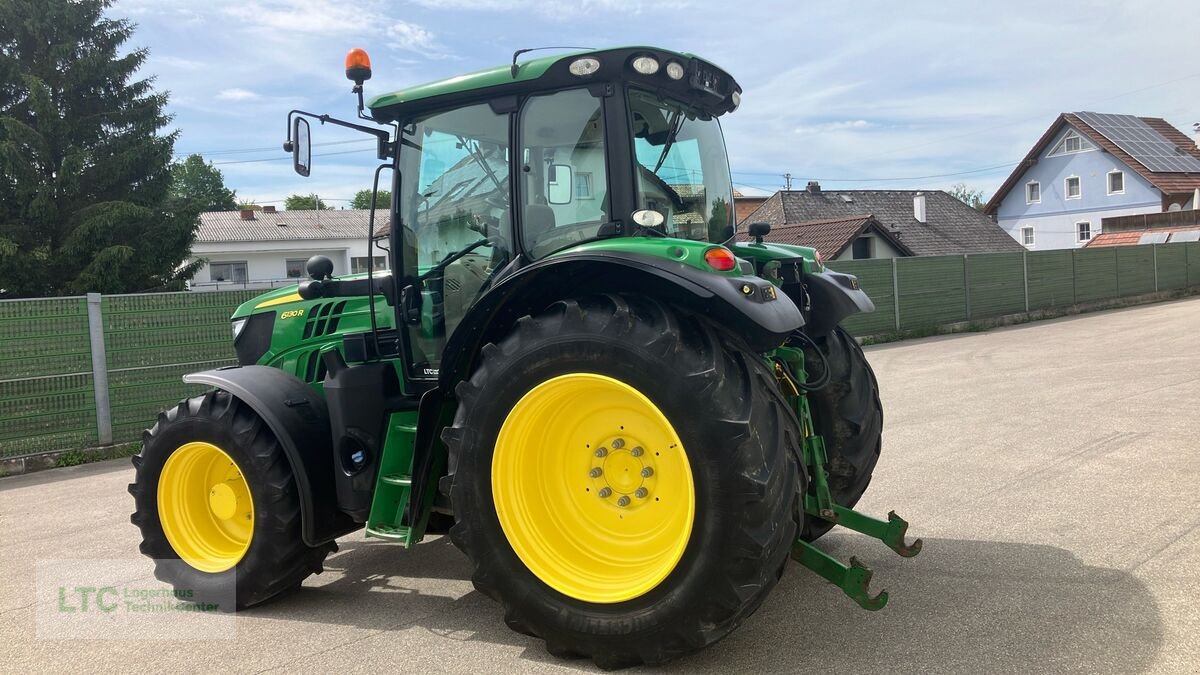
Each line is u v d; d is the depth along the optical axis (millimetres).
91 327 9070
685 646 2902
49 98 20172
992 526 4539
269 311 4668
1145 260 25328
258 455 3889
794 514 2959
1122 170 37062
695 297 3084
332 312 4449
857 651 3109
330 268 4414
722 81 3871
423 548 4922
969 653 3047
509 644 3389
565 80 3441
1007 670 2900
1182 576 3660
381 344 4125
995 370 11336
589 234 3441
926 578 3844
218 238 37750
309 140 3705
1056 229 40250
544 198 3535
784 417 3039
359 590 4184
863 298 4379
